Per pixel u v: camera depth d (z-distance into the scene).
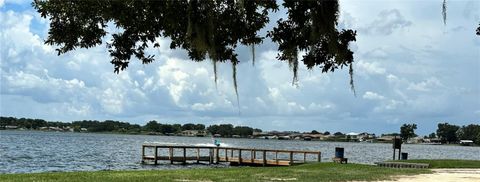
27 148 74.12
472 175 20.48
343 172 20.91
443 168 25.80
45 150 70.25
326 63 8.28
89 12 7.84
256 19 8.15
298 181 16.67
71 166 42.84
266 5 7.99
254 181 16.44
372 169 23.19
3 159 49.47
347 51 8.13
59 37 8.21
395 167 26.97
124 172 19.09
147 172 19.25
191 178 16.98
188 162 48.34
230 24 7.99
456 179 18.38
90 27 8.28
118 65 8.78
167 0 7.55
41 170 38.09
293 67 8.82
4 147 73.88
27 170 37.91
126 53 8.68
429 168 25.66
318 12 7.83
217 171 20.39
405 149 150.00
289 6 7.85
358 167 24.41
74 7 7.95
